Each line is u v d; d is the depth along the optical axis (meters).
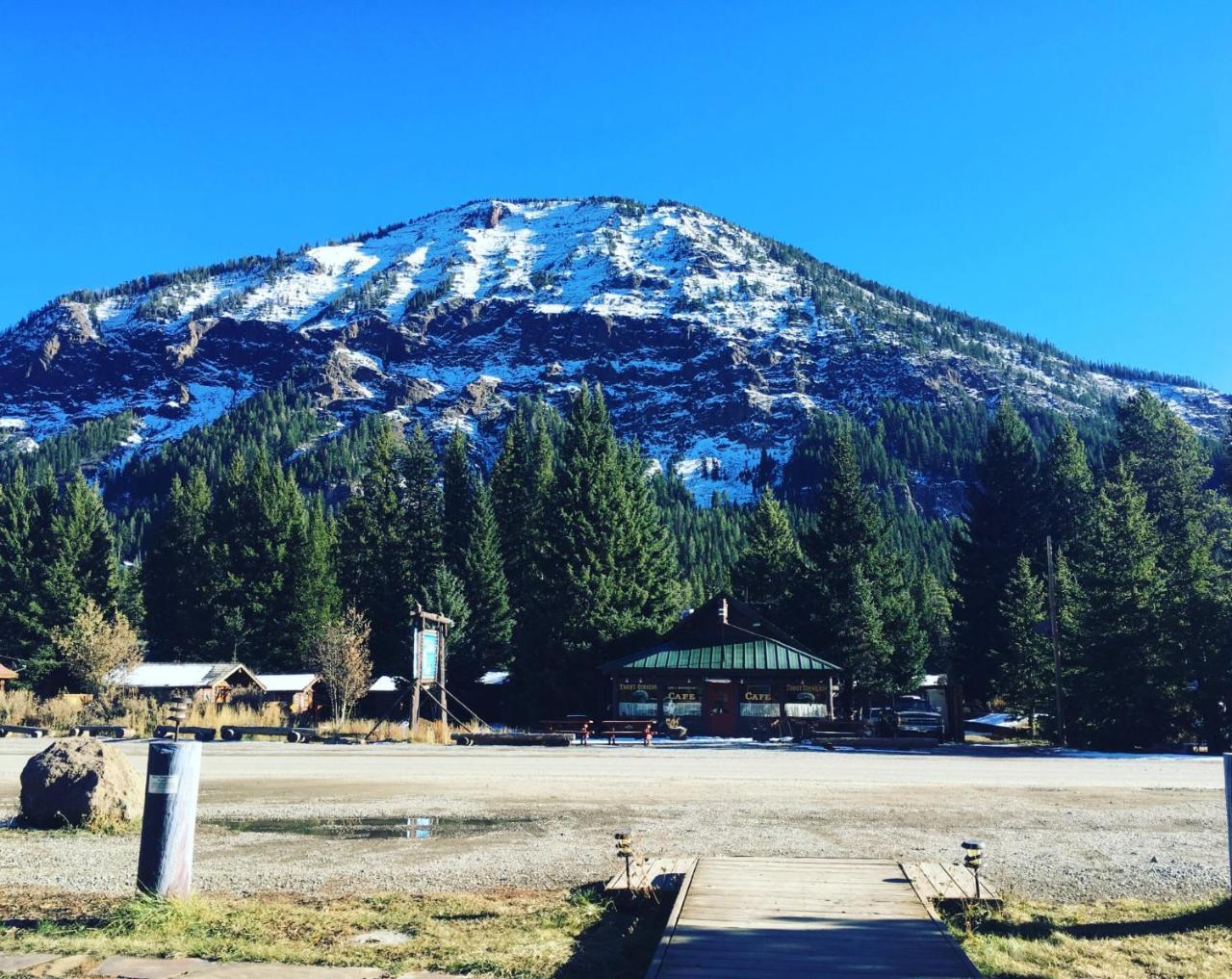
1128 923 8.00
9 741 30.83
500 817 14.01
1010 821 13.44
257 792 17.05
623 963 6.97
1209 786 17.86
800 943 6.95
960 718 34.50
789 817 13.80
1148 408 59.16
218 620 63.91
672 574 50.78
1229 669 29.34
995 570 57.03
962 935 7.62
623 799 16.03
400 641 57.19
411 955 7.00
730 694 39.09
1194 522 44.12
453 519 70.00
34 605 63.25
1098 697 30.98
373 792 17.03
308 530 70.12
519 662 47.41
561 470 49.78
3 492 69.44
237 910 8.24
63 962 6.55
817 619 49.00
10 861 10.54
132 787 13.35
